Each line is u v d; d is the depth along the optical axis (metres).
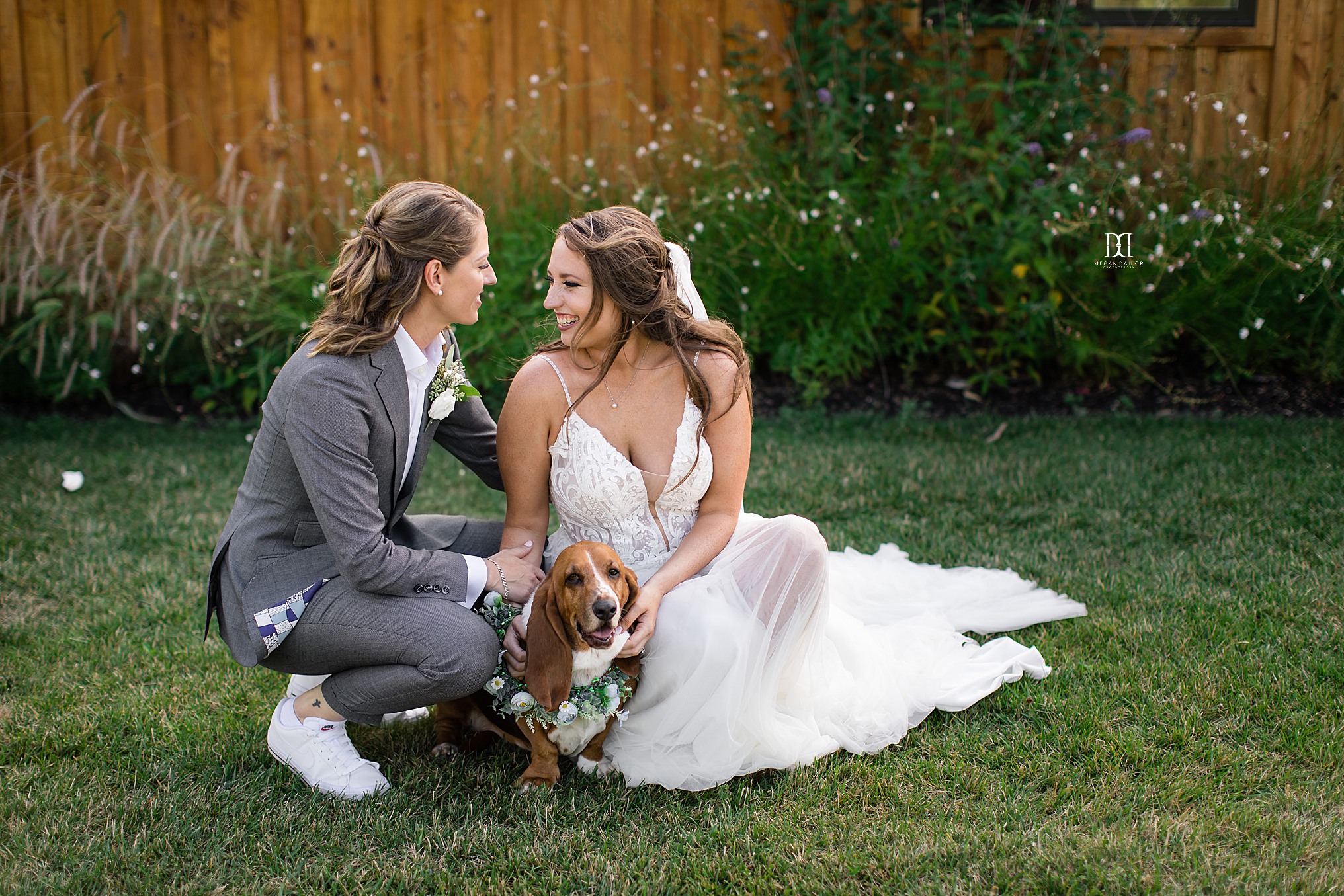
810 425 5.69
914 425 5.62
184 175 6.42
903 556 3.98
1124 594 3.63
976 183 5.78
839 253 5.94
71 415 6.00
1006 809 2.50
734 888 2.28
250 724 2.96
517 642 2.64
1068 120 5.88
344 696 2.61
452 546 2.99
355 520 2.47
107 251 6.03
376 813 2.55
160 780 2.71
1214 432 5.25
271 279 6.12
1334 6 5.97
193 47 6.36
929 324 6.25
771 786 2.68
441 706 2.88
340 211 6.22
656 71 6.49
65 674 3.21
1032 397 6.01
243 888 2.29
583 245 2.67
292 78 6.43
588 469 2.76
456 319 2.61
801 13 6.14
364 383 2.49
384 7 6.38
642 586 2.76
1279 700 2.91
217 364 6.22
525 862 2.37
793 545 2.78
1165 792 2.54
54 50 6.27
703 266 6.09
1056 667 3.19
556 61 6.48
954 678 3.11
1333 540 3.93
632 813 2.57
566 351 2.86
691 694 2.65
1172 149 6.07
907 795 2.59
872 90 6.25
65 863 2.36
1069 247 6.07
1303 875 2.23
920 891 2.23
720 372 2.83
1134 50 6.13
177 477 5.04
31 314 5.94
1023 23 5.91
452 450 3.07
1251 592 3.58
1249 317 5.59
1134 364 5.88
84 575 3.92
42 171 5.83
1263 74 6.11
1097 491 4.59
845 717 2.88
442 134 6.54
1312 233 5.65
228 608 2.59
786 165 6.26
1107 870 2.27
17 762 2.77
